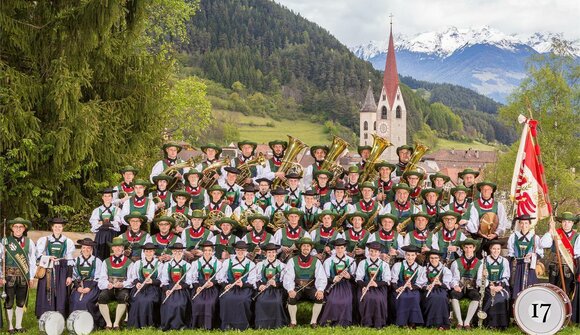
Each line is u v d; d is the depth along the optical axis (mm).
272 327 14406
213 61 159875
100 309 14391
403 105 126062
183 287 14508
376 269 14734
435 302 14484
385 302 14648
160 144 25703
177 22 38469
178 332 13844
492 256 14680
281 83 162625
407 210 16250
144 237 15352
